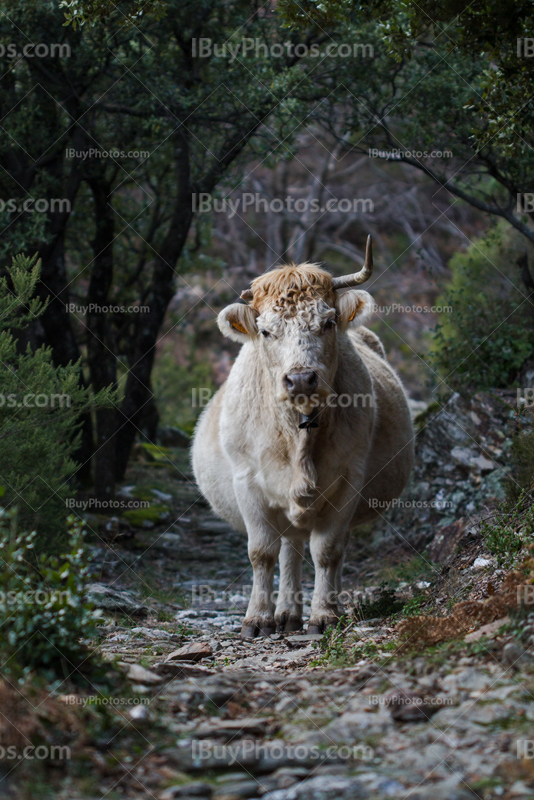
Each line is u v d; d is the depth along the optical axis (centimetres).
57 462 1242
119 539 1758
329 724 602
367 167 5166
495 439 1683
